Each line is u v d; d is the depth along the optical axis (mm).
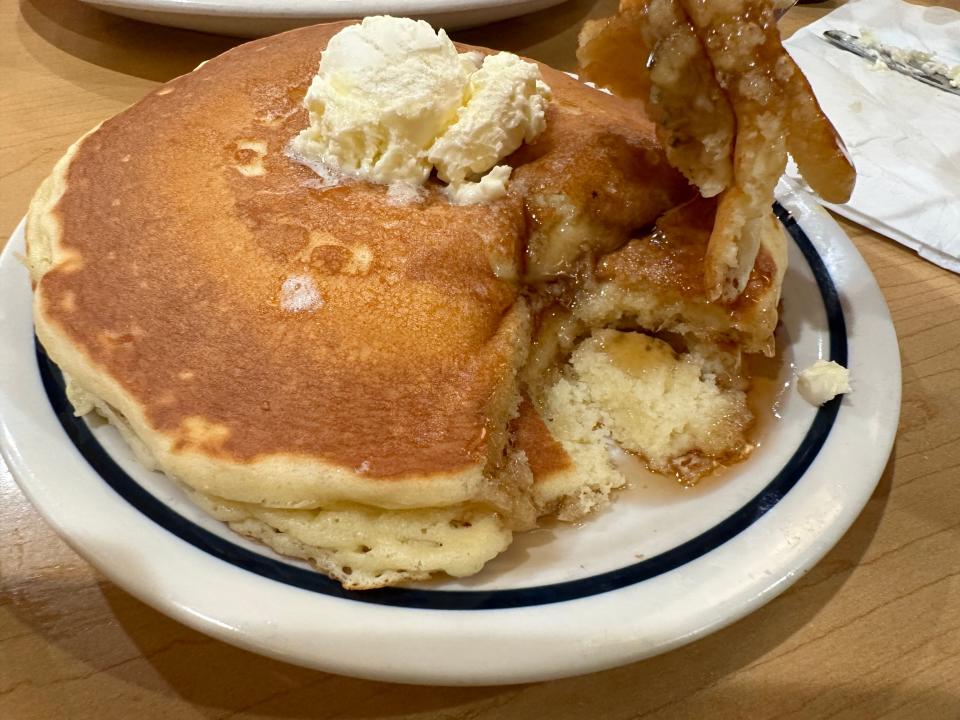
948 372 231
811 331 223
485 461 172
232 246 194
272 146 220
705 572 164
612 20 201
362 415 171
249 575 159
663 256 221
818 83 319
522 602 160
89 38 348
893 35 357
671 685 166
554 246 220
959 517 197
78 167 217
